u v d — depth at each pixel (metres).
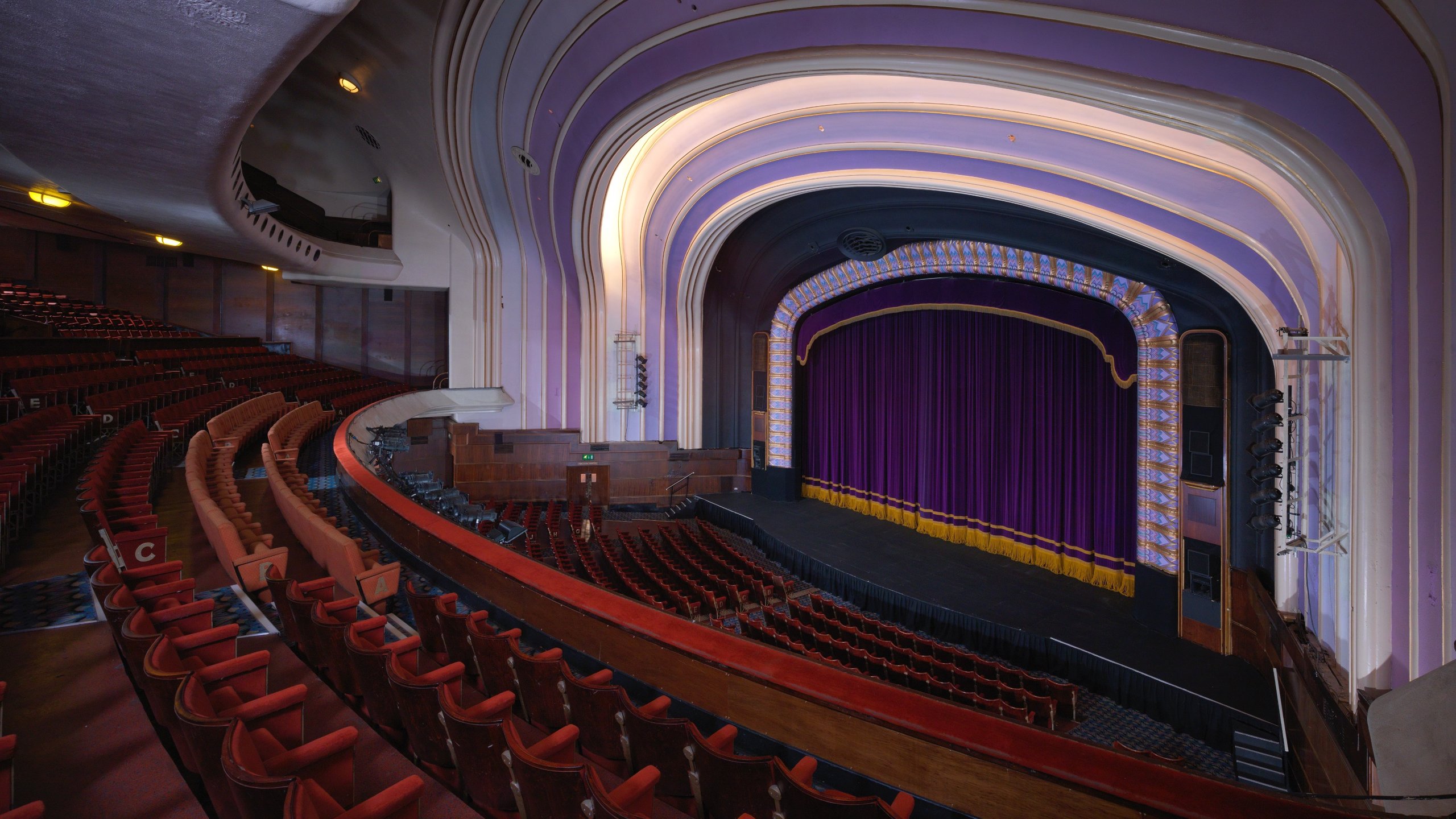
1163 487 6.00
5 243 10.92
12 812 1.26
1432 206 2.66
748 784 1.68
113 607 2.25
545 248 10.55
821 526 9.12
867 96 5.89
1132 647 5.66
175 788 1.74
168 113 3.44
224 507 3.98
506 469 10.51
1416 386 2.79
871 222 7.93
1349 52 2.71
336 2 2.26
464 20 6.41
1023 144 5.25
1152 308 6.07
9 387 6.13
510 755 1.65
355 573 3.17
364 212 13.15
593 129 6.83
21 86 3.06
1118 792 1.57
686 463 10.78
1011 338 7.96
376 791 1.83
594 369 10.67
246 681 1.97
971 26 3.93
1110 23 3.36
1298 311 4.49
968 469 8.45
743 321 10.85
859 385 9.75
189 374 8.98
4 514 3.45
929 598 6.68
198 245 8.80
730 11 4.80
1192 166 4.35
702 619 6.17
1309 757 4.03
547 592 2.75
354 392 11.34
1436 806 1.84
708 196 8.84
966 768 1.74
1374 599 3.19
